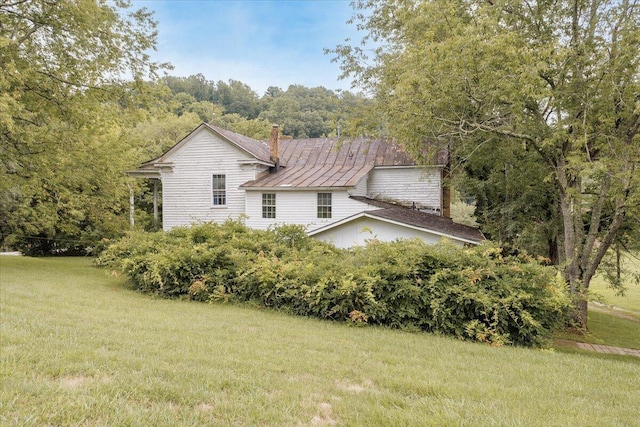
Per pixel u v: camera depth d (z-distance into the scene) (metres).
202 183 21.45
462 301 8.34
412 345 6.75
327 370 4.70
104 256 11.90
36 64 13.45
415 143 13.23
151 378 3.79
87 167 15.94
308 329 7.39
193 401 3.39
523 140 12.25
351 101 18.45
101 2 13.58
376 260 9.33
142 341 5.25
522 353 7.02
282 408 3.42
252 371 4.39
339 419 3.31
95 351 4.48
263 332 6.71
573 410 4.01
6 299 7.65
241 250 11.07
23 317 6.00
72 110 13.98
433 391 4.21
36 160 13.98
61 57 14.04
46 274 12.57
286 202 19.61
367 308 8.48
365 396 3.88
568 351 9.83
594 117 10.72
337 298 8.68
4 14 13.06
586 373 5.82
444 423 3.32
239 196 20.91
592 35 10.56
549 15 10.88
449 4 10.42
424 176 19.58
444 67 10.30
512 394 4.36
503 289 8.54
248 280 9.57
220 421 3.08
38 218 19.78
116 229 19.75
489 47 9.41
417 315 8.54
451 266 8.97
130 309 7.87
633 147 10.23
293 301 9.17
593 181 13.02
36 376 3.57
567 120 11.25
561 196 12.75
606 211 13.93
